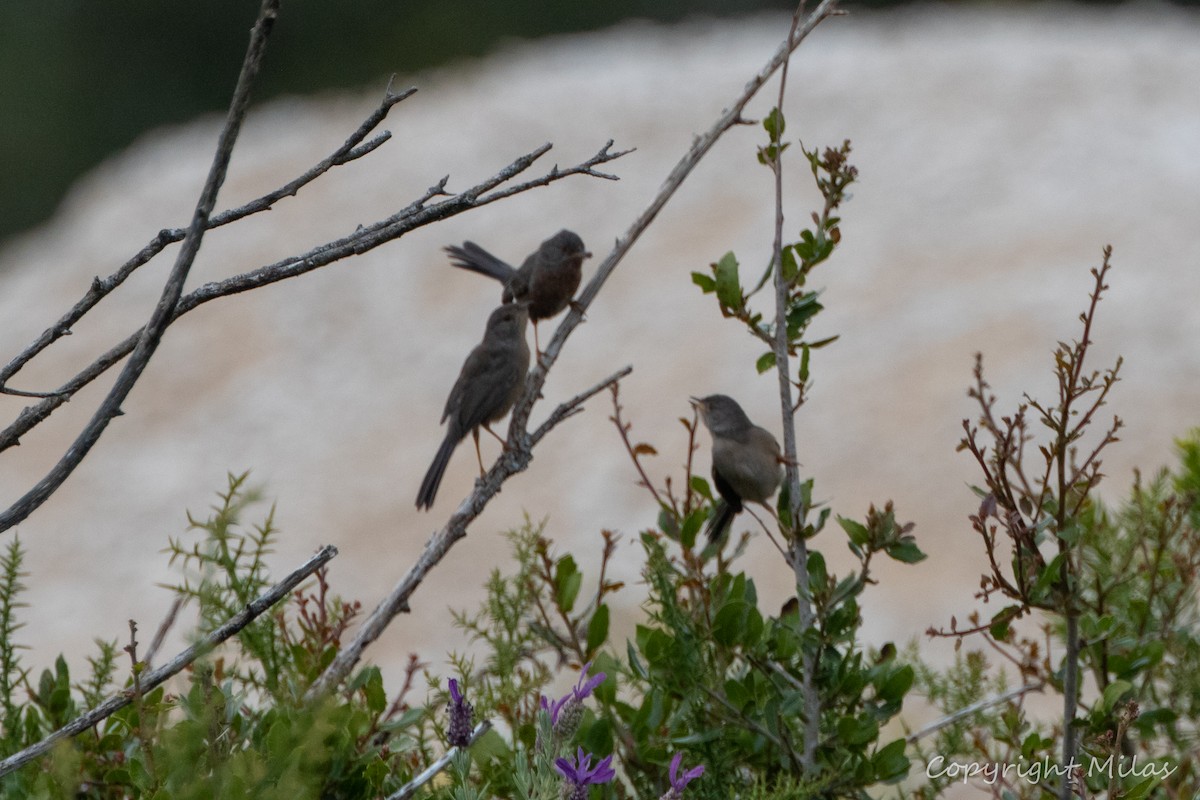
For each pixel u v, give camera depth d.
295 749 3.27
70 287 27.00
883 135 25.23
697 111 26.64
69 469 3.27
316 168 3.65
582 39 31.55
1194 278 20.00
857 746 3.96
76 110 37.91
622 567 17.05
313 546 19.45
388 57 39.31
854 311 21.45
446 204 3.68
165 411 23.61
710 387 20.53
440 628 16.41
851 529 4.09
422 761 4.16
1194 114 24.38
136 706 3.46
